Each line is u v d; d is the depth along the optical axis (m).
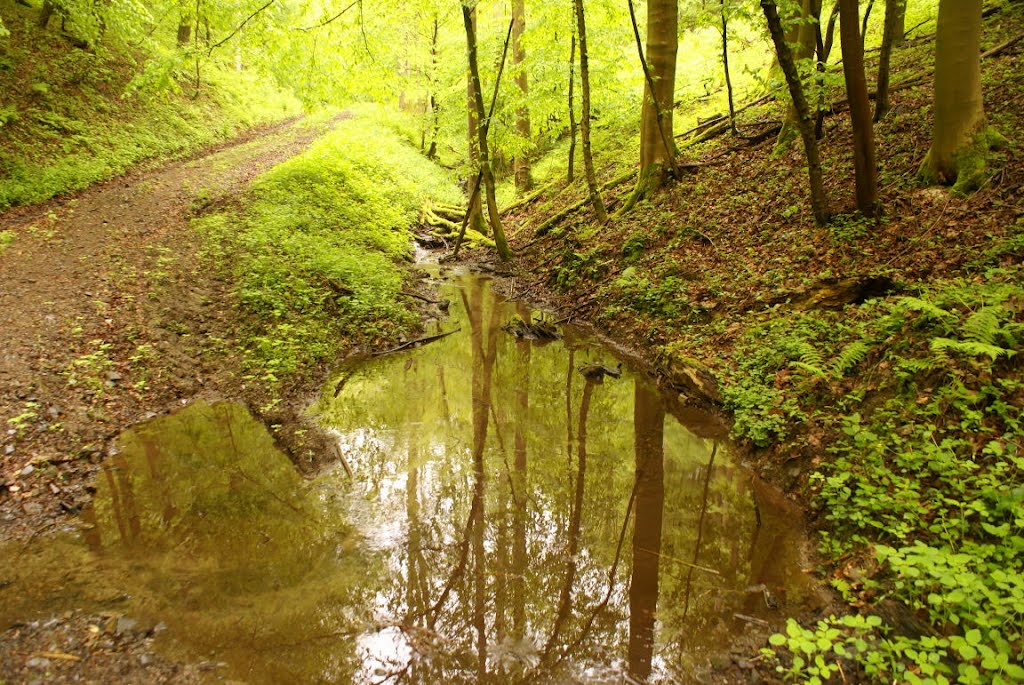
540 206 20.41
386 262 14.52
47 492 5.92
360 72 16.62
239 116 27.20
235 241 12.55
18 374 7.47
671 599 4.93
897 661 3.85
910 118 11.70
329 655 4.26
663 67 13.98
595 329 11.92
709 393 8.17
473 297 14.80
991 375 5.53
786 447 6.55
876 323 7.14
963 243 8.00
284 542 5.55
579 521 6.11
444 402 9.08
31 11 21.11
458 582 5.15
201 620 4.50
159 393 8.09
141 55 24.08
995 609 3.76
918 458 5.27
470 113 21.05
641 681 4.09
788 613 4.63
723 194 12.98
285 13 15.10
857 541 5.11
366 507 6.20
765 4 8.42
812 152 9.53
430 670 4.19
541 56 18.88
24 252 11.22
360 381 9.60
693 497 6.45
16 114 15.77
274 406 8.26
